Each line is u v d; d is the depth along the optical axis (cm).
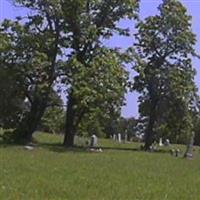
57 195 1700
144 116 6688
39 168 2584
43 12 5219
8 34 5156
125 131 8569
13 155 3438
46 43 5147
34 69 5066
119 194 1803
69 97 5253
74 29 5269
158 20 6531
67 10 5244
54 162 3052
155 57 6562
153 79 6506
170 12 6519
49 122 6938
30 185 1883
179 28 6538
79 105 4997
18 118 5278
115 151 5041
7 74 5094
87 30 5222
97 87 4997
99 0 5362
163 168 3183
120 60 5284
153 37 6544
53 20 5256
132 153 4853
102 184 2052
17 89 5172
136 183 2175
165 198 1786
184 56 6562
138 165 3288
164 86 6500
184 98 6488
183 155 5097
